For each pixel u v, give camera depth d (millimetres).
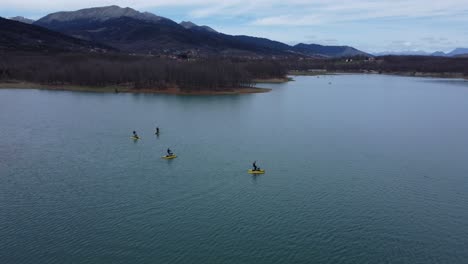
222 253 60781
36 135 131125
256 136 133625
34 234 65312
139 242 63469
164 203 78062
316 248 62438
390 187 88125
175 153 111750
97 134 133375
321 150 117375
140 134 134250
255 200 80188
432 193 84938
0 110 178375
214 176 93562
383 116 178750
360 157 110688
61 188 85000
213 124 153375
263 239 65000
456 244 64062
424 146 123625
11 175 92375
